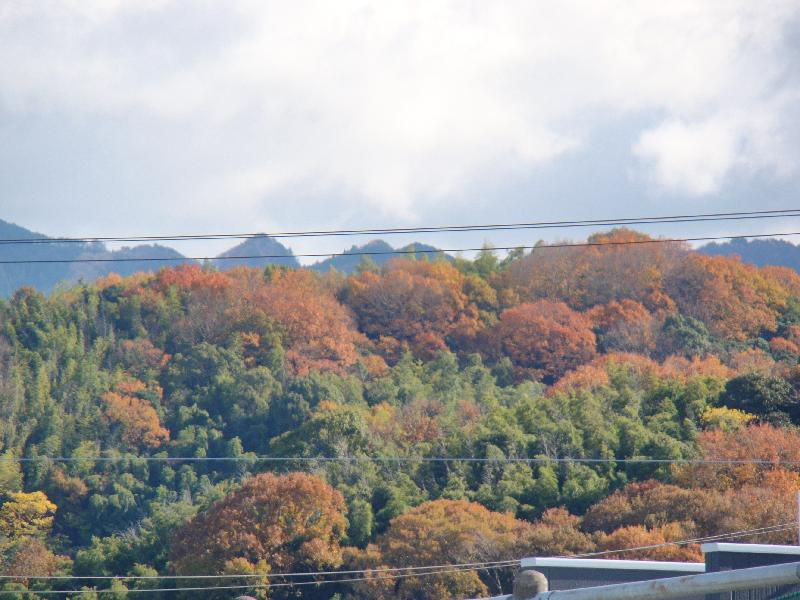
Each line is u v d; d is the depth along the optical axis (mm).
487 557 188250
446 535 194125
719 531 181000
